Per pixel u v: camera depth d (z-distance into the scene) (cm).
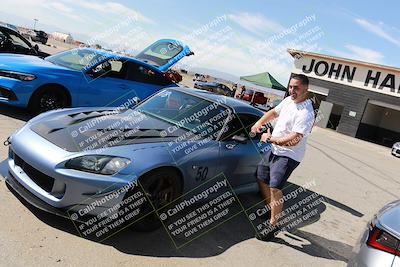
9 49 890
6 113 643
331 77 2653
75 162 324
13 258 279
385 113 2731
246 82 2514
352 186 794
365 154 1598
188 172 381
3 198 357
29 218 337
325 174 844
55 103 660
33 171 344
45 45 3362
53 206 325
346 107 2591
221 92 2820
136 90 748
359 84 2544
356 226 540
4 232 306
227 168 434
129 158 338
